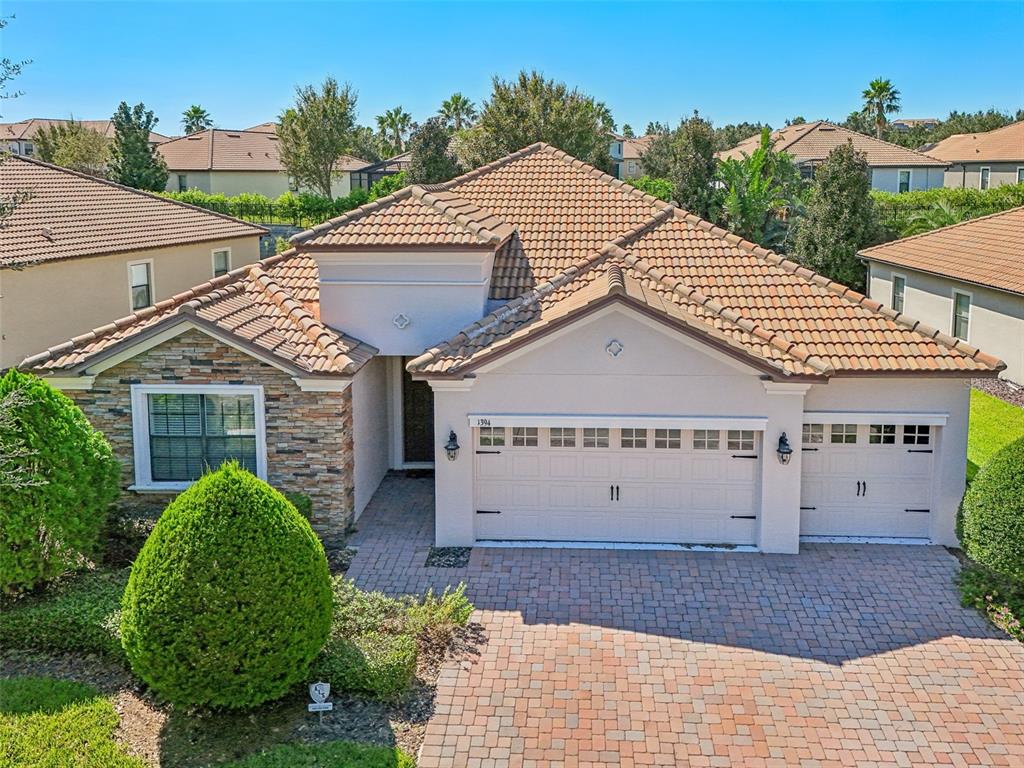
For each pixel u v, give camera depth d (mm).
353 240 17750
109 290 26906
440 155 52594
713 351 15719
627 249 19828
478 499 16844
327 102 60250
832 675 12305
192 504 10672
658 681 12148
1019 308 26375
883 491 16859
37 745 10148
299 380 16328
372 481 19422
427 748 10688
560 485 16719
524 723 11195
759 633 13445
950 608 14219
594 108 58469
